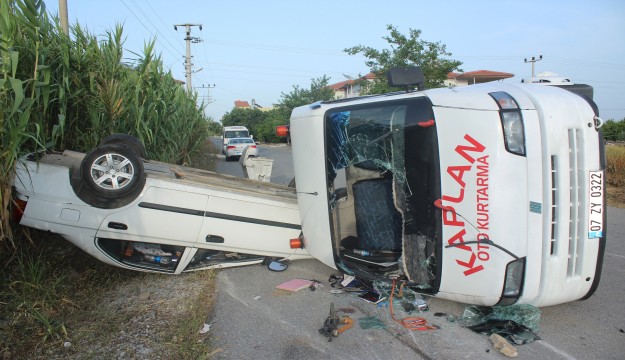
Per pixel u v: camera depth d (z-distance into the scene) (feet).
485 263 12.37
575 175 12.19
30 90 16.52
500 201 12.10
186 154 39.14
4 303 12.96
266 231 17.31
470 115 12.37
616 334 12.91
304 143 15.53
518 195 12.02
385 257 16.15
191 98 41.96
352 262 16.01
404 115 13.52
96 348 11.75
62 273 15.51
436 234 12.99
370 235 16.37
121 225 15.39
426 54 63.87
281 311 14.23
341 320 13.37
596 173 12.31
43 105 17.46
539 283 12.25
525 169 11.94
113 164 15.03
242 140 76.33
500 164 12.06
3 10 15.81
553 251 12.25
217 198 16.46
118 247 16.38
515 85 13.15
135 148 19.98
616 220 29.53
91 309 13.98
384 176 16.51
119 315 13.69
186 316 13.82
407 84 15.10
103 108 20.98
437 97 13.26
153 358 11.36
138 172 15.17
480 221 12.30
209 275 16.90
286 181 45.19
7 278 14.12
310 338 12.51
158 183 15.71
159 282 16.46
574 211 12.28
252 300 15.07
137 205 15.47
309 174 15.48
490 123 12.12
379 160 14.38
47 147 16.66
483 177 12.19
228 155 72.79
